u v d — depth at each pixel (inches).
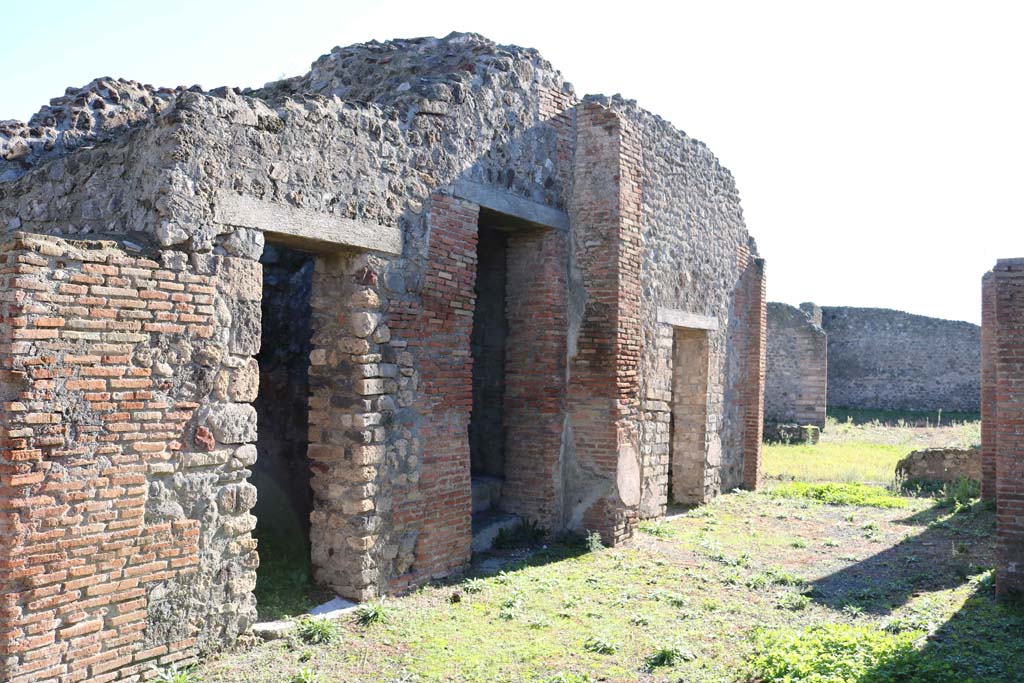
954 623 250.2
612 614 267.0
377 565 267.7
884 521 445.1
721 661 226.1
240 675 205.2
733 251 534.6
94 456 189.8
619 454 363.3
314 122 248.1
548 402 364.2
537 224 352.8
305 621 239.1
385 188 272.8
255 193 229.0
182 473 209.5
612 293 363.6
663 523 420.5
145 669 199.5
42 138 289.4
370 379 264.8
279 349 341.1
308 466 325.4
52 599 181.0
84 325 188.2
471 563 318.7
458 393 304.8
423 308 288.2
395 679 206.5
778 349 957.2
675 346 501.0
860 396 1152.2
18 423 176.1
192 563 210.7
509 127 333.1
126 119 317.4
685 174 466.3
